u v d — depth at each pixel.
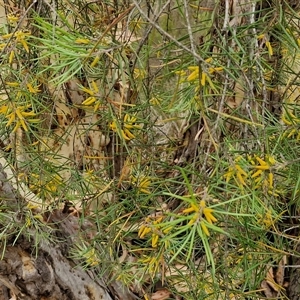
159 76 0.94
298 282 1.23
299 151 0.73
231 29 0.68
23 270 1.10
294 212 1.07
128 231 0.92
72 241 1.20
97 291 1.25
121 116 0.82
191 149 1.05
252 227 0.79
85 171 1.06
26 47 0.72
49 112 0.99
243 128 0.75
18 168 0.94
